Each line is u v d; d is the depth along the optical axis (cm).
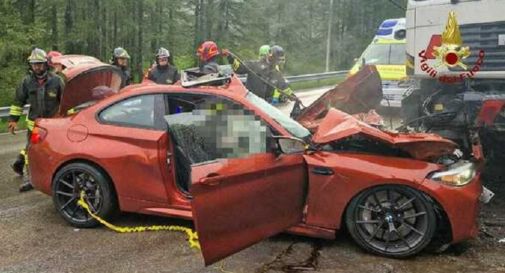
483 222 566
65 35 3067
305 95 2005
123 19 3309
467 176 468
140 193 534
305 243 505
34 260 473
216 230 404
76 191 554
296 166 461
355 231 480
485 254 482
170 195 528
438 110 702
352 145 501
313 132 537
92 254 485
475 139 577
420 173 464
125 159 534
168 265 460
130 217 575
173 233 535
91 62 1128
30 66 693
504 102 634
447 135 677
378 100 689
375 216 479
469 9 664
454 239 464
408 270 450
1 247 502
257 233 432
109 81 645
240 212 418
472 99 662
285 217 456
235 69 747
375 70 669
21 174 767
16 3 2861
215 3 4138
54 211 607
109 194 546
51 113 699
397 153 491
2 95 2331
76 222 554
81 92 616
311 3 5100
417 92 772
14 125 721
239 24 4266
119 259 474
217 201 403
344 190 476
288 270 449
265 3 4928
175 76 866
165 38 3675
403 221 472
